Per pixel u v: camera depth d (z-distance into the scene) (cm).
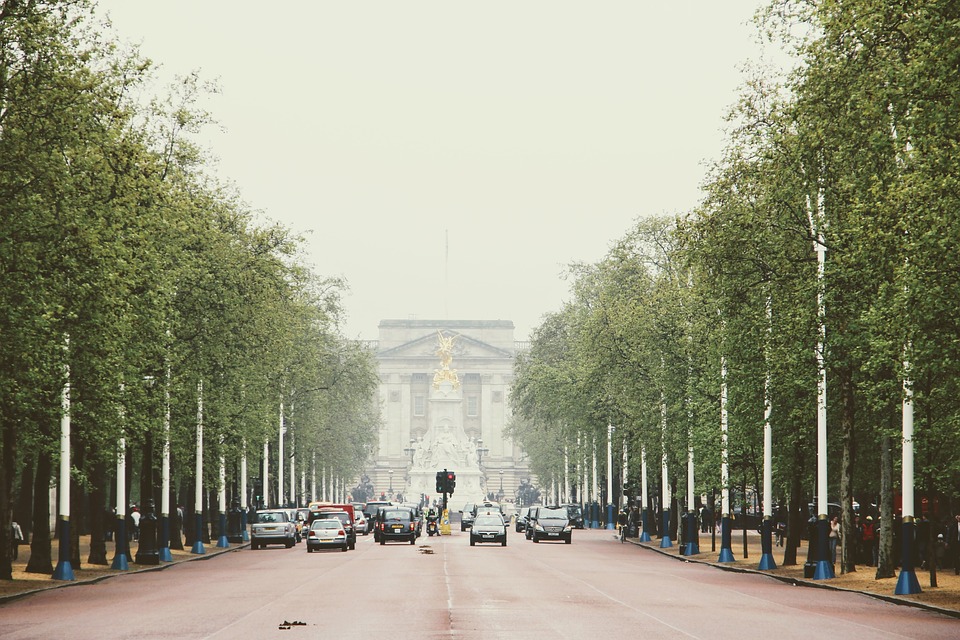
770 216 5084
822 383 4825
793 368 4856
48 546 5094
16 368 4072
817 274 4694
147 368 5644
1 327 3931
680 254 5428
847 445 4878
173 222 5444
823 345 4659
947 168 3306
